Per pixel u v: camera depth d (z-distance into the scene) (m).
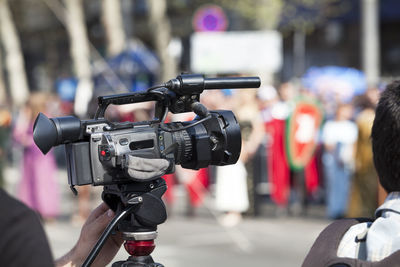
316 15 20.95
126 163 2.34
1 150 10.81
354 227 2.17
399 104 2.12
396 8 22.94
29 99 11.09
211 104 11.37
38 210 11.10
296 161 11.49
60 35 33.88
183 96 2.55
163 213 2.49
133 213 2.47
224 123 2.62
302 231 10.48
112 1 20.33
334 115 12.21
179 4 21.64
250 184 11.39
